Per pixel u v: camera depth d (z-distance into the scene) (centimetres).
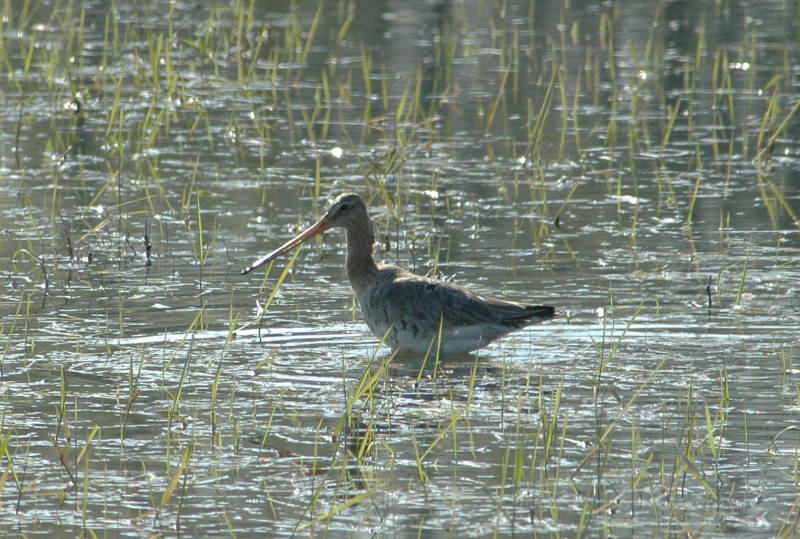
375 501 1023
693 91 2591
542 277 1634
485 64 2816
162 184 2062
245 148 2272
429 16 3262
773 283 1602
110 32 3066
